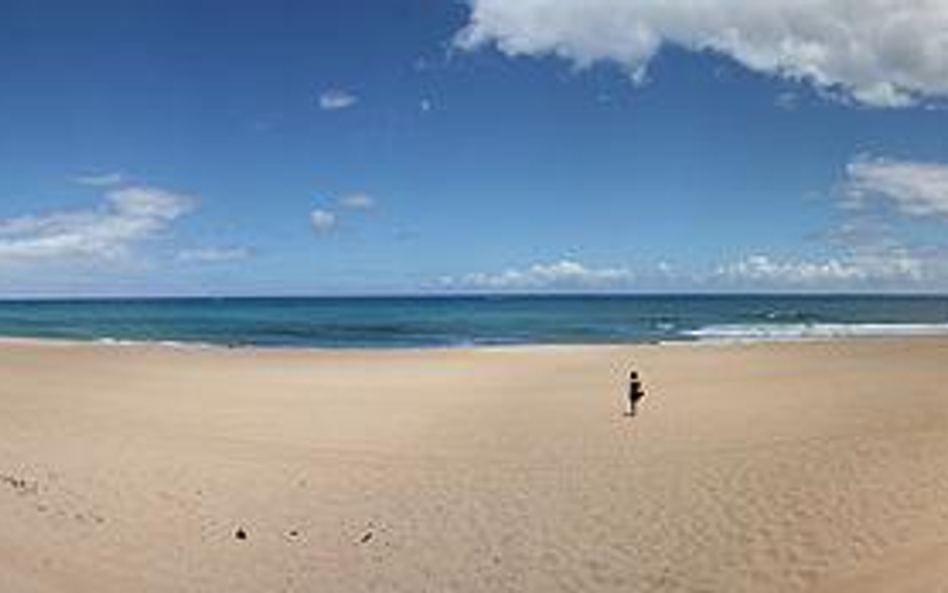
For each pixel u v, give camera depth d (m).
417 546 15.72
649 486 18.94
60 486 18.67
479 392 34.84
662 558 14.67
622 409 30.30
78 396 32.66
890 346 54.97
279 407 30.75
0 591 12.98
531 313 153.88
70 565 14.30
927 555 13.58
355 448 23.58
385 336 88.56
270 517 17.36
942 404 29.88
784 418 27.73
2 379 37.28
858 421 26.55
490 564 14.79
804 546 14.64
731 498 17.59
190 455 22.25
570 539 15.80
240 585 14.00
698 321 115.31
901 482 17.69
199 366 44.81
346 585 14.05
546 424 27.34
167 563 14.77
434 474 20.64
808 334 80.88
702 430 25.91
